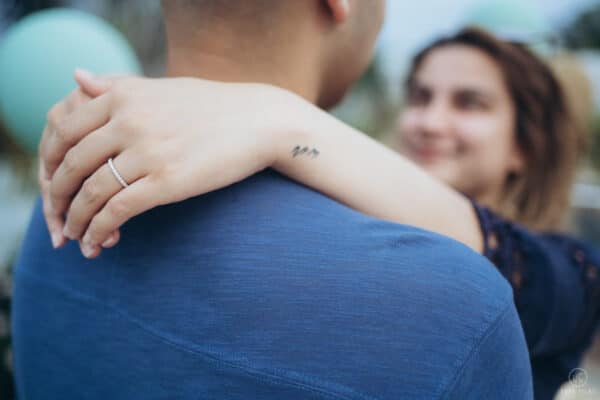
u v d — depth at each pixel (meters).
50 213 0.68
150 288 0.64
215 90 0.64
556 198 1.66
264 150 0.62
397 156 0.76
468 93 1.61
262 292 0.57
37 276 0.80
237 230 0.61
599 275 0.98
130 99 0.61
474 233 0.80
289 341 0.55
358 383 0.53
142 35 5.27
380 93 9.30
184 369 0.59
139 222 0.67
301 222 0.60
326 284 0.56
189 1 0.69
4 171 5.13
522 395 0.61
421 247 0.59
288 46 0.70
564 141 1.65
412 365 0.54
